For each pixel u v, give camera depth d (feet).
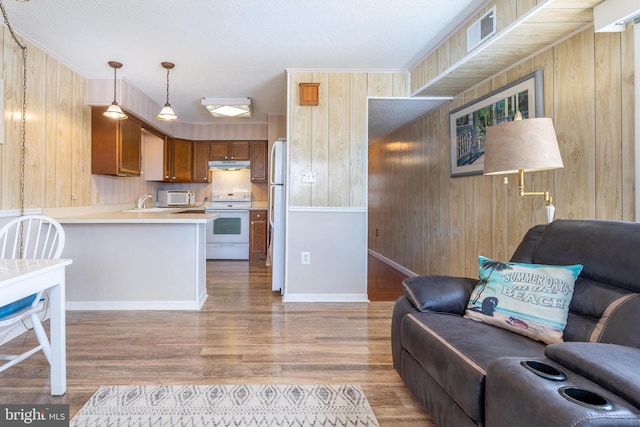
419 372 5.25
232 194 19.60
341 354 7.38
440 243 12.47
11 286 4.50
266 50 9.78
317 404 5.58
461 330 4.92
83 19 8.07
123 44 9.36
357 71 11.23
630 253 4.34
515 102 8.42
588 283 4.76
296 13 7.84
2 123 8.12
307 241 11.27
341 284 11.35
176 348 7.57
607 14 5.74
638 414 2.63
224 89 13.11
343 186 11.28
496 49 7.68
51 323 5.65
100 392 5.82
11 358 5.46
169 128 17.37
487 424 3.68
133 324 8.96
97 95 11.69
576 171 6.89
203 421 5.10
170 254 10.25
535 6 6.11
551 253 5.38
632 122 5.82
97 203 12.53
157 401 5.58
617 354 3.27
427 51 9.91
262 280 14.06
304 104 11.10
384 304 11.00
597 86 6.44
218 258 18.84
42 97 9.51
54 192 10.02
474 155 10.19
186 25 8.36
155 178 17.21
